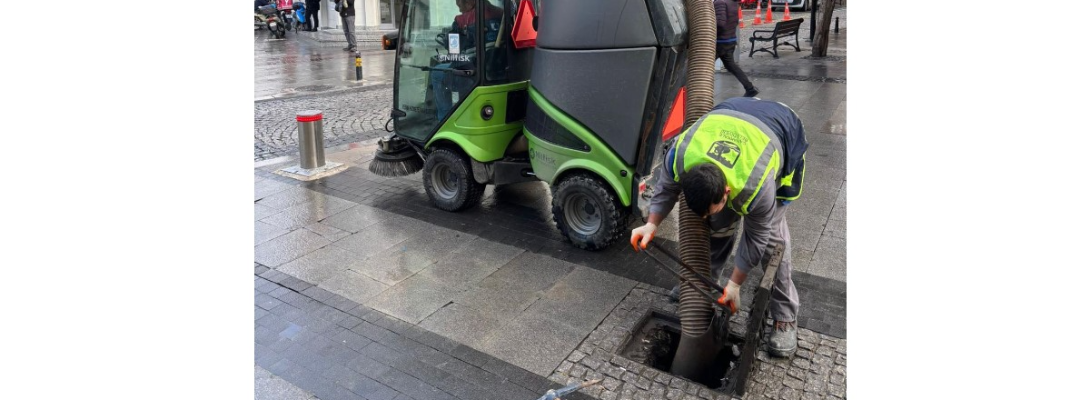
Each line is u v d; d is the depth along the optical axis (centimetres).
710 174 264
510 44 509
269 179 648
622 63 413
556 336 373
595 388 325
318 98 1094
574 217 483
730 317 373
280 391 325
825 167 661
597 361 349
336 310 402
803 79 1151
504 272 451
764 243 300
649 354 374
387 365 347
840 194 587
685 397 317
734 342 370
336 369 344
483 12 486
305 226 530
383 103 1059
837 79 1144
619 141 430
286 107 1017
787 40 1750
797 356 351
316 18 2094
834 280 434
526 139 527
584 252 480
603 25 414
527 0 505
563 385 330
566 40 432
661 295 418
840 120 855
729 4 929
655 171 464
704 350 340
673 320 394
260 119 928
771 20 2214
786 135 299
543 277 443
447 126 529
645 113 418
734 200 279
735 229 377
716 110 307
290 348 362
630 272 450
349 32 1692
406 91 557
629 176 435
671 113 433
